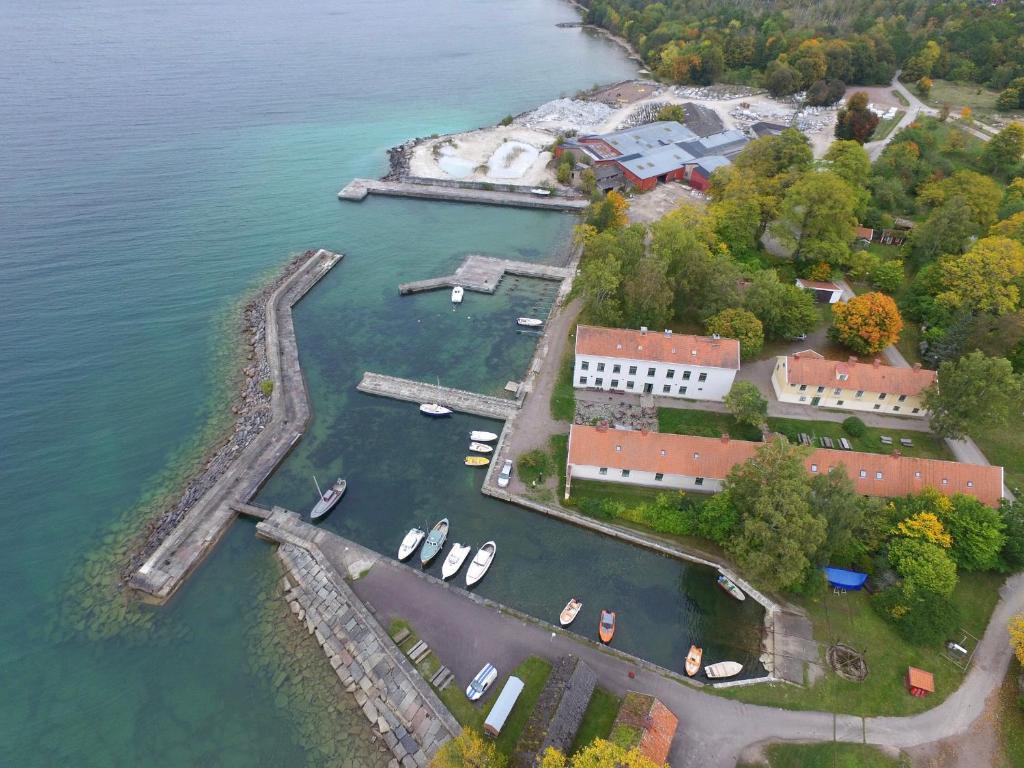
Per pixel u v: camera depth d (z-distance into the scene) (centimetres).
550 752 4666
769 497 6419
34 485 8256
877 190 14175
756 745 5506
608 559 7338
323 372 10294
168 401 9662
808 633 6344
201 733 5831
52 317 11169
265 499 8106
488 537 7588
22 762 5653
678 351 9038
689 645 6481
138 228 14025
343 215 15275
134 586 6975
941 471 7369
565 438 8750
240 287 12312
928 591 6406
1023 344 9356
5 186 15300
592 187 15750
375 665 6141
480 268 13062
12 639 6575
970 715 5675
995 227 11844
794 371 9031
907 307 10919
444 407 9462
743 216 12081
